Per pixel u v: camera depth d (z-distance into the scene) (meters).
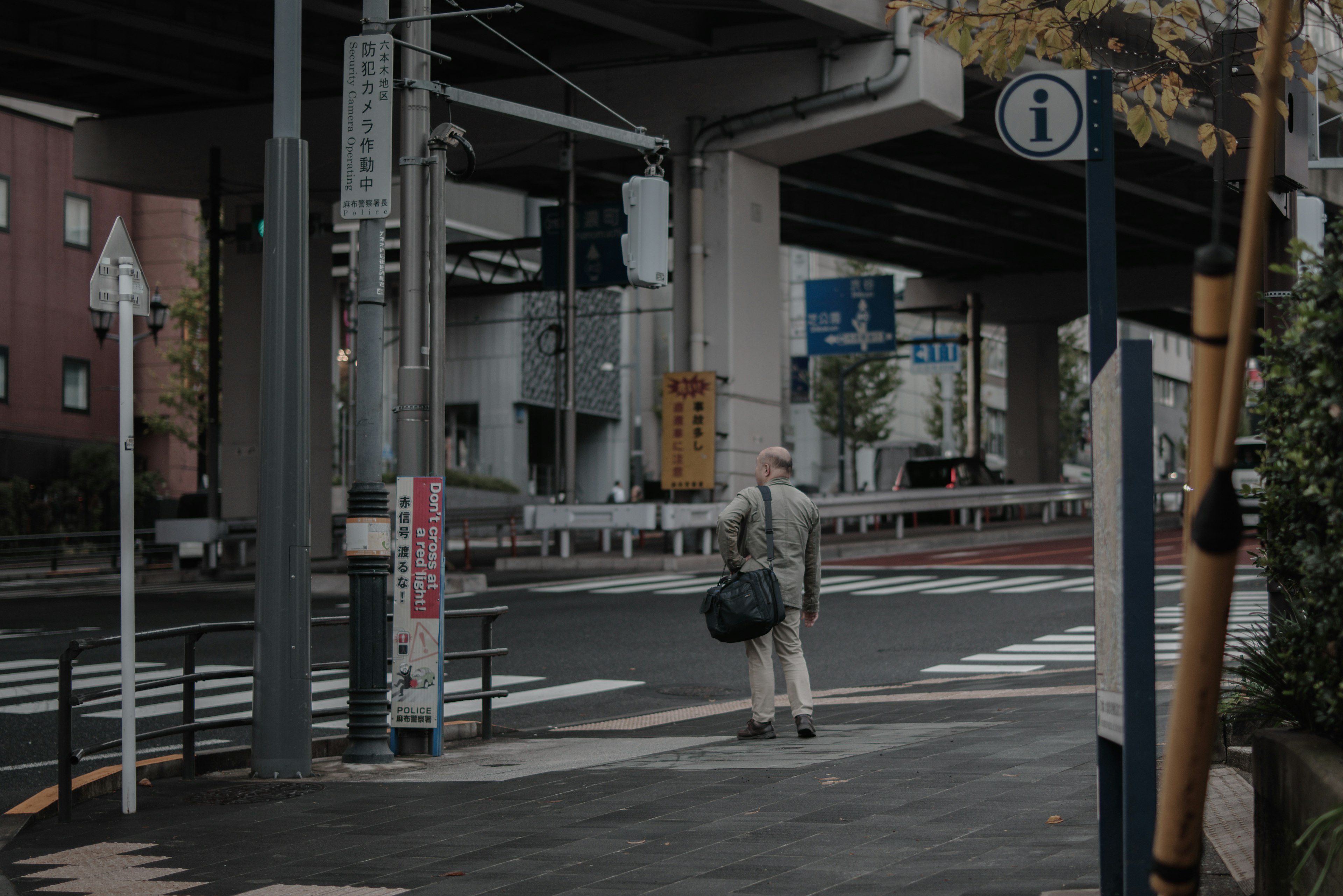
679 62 28.08
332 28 29.27
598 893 5.29
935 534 33.34
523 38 29.09
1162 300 52.31
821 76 26.77
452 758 9.51
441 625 9.54
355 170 10.21
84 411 45.50
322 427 32.72
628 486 71.75
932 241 48.91
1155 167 38.66
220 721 8.54
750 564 9.55
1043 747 8.23
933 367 49.19
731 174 27.78
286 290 8.62
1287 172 7.91
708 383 26.73
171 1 26.75
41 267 44.12
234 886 5.71
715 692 13.02
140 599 22.77
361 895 5.45
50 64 31.36
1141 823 3.38
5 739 10.55
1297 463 4.06
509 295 63.44
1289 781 4.01
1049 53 7.98
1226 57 7.72
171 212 48.06
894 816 6.44
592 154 30.17
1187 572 2.46
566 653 15.39
